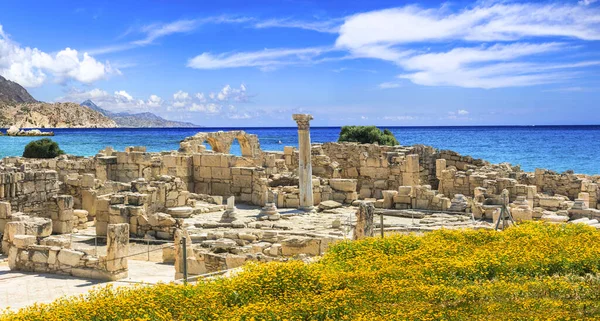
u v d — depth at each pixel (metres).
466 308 13.70
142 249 26.94
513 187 37.62
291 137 191.75
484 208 33.12
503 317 12.88
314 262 18.73
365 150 52.72
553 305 13.64
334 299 13.98
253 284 15.48
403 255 18.75
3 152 93.56
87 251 22.14
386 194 36.19
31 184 29.27
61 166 41.34
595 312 13.31
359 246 20.14
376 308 13.70
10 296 18.78
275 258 21.34
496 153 100.88
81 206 35.22
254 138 57.81
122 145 125.69
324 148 54.84
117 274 21.08
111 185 35.06
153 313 13.77
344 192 38.59
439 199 34.88
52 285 20.17
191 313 13.74
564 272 16.88
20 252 22.41
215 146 54.56
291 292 15.13
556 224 23.94
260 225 30.95
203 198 37.72
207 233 28.23
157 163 41.72
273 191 38.47
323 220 32.53
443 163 44.00
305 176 35.97
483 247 19.67
